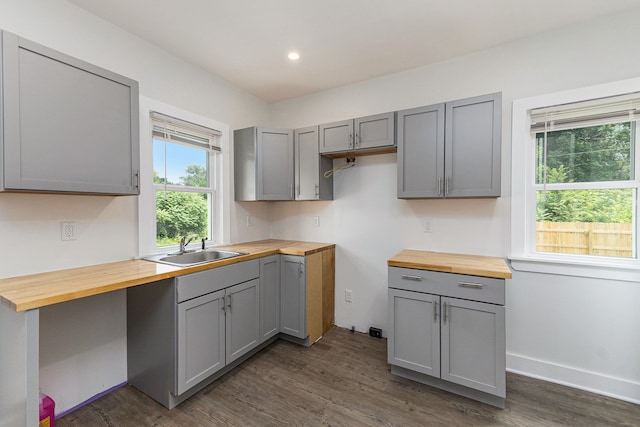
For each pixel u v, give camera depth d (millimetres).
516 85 2143
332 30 1999
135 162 1779
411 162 2262
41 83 1372
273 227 3379
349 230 2920
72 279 1488
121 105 1708
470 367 1812
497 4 1738
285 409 1757
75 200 1759
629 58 1818
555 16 1860
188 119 2396
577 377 1970
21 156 1311
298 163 2852
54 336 1679
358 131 2504
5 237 1495
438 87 2443
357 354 2432
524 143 2117
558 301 2027
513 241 2166
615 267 1851
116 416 1692
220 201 2752
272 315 2549
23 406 1173
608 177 1962
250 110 3084
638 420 1656
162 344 1780
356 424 1634
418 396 1882
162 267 1790
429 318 1938
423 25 1944
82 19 1771
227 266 2072
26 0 1553
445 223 2455
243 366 2238
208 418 1680
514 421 1654
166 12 1804
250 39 2105
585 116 1965
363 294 2859
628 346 1847
